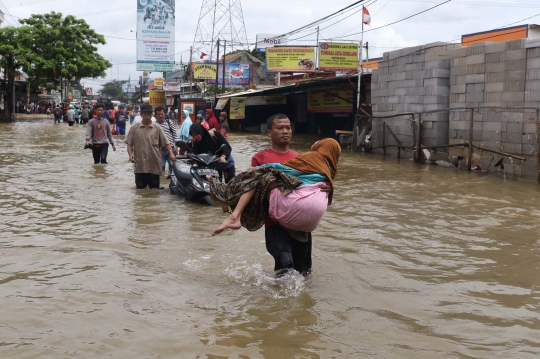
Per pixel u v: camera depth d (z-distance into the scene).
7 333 3.59
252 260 5.36
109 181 10.70
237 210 4.26
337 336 3.65
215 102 36.16
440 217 7.68
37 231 6.45
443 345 3.53
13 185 10.02
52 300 4.19
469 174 12.89
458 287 4.72
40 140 22.14
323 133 30.50
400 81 17.33
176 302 4.20
